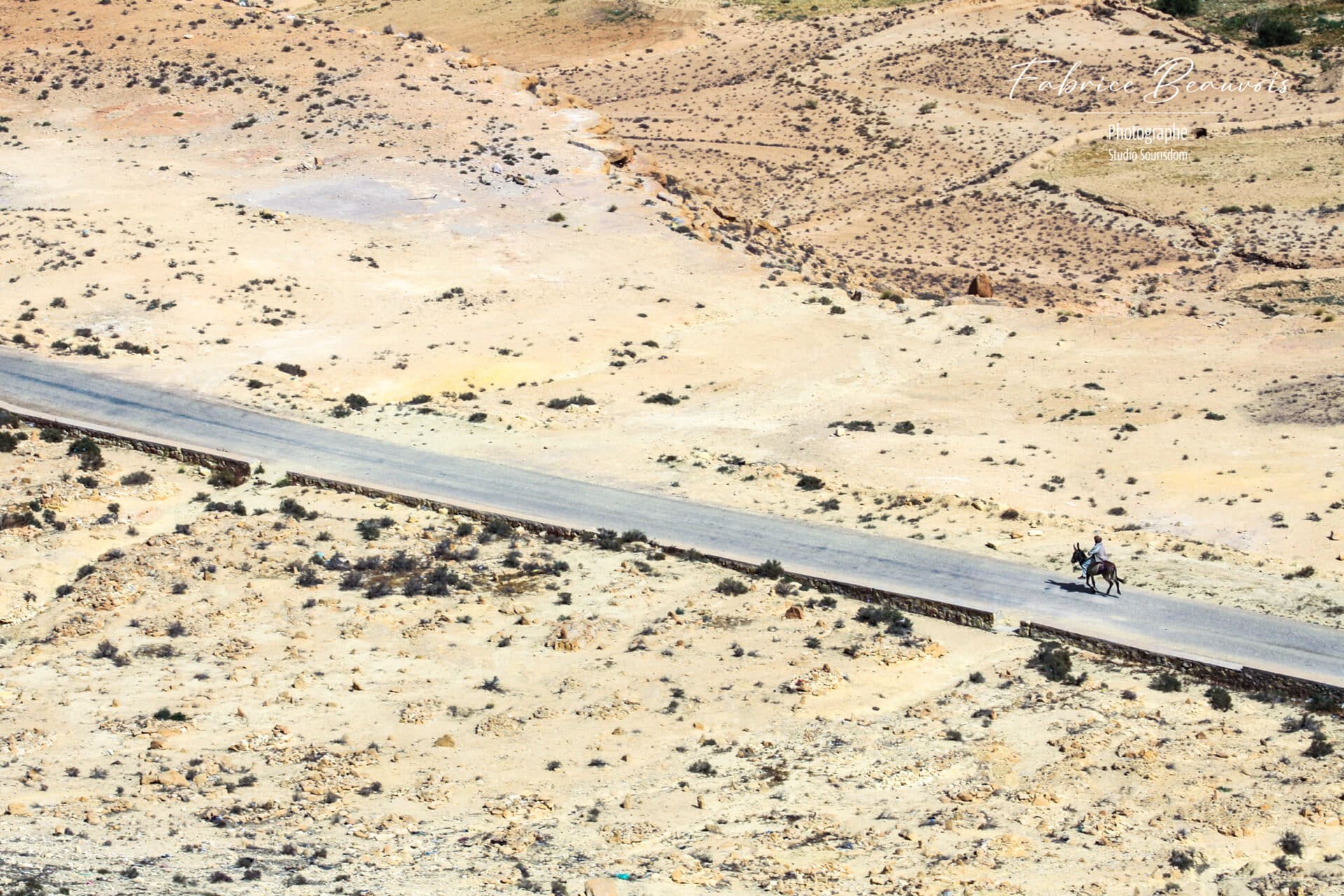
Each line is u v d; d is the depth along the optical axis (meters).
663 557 67.81
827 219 179.12
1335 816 43.78
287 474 76.12
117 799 43.44
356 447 81.56
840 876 39.38
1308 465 80.31
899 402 95.50
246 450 79.81
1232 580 65.00
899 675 55.50
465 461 80.25
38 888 33.91
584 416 89.25
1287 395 93.81
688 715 51.53
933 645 58.16
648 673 54.84
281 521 69.56
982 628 60.75
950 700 53.47
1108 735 50.12
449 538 69.12
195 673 53.91
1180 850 41.53
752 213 182.88
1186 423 89.75
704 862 40.25
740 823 43.41
